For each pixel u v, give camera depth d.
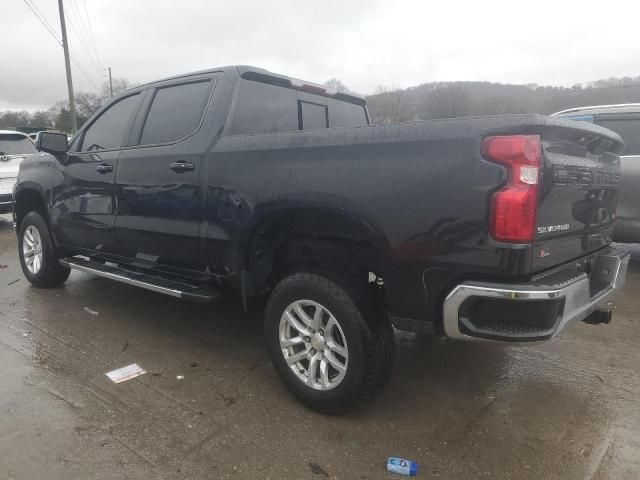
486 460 2.50
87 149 4.54
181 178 3.52
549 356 3.74
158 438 2.63
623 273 3.20
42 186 4.94
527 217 2.19
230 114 3.43
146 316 4.51
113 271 4.17
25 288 5.38
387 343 2.74
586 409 2.99
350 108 4.70
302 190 2.81
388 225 2.51
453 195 2.32
